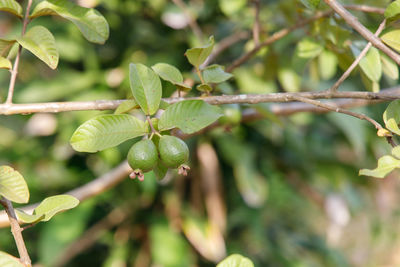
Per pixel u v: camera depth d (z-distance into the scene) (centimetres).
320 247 223
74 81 173
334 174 199
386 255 319
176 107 87
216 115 87
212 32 178
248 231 202
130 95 92
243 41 172
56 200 85
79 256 192
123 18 176
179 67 174
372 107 188
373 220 254
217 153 190
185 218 182
